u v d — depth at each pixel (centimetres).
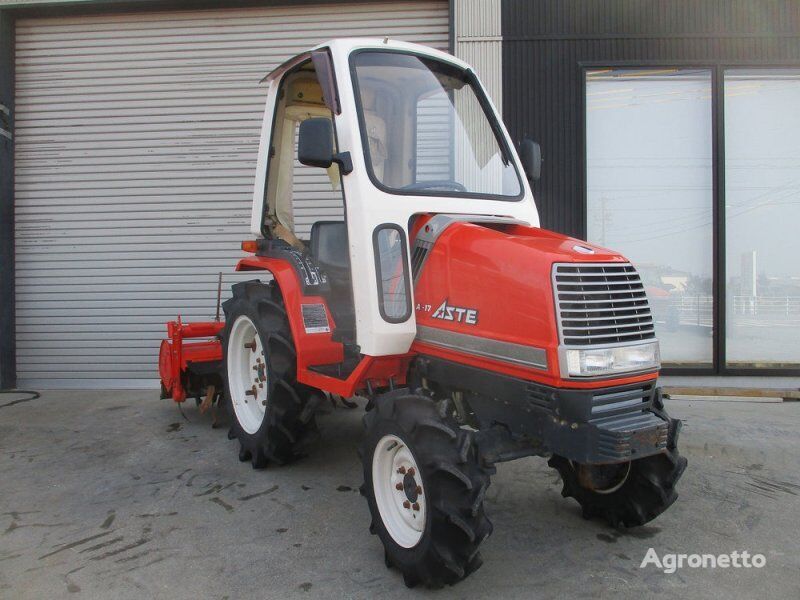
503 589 252
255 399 411
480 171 332
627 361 240
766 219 622
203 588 252
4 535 302
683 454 425
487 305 255
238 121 646
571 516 324
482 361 258
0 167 638
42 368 661
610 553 284
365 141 296
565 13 603
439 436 239
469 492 230
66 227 659
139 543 292
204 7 643
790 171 618
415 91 327
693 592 251
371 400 304
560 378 226
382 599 244
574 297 234
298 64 357
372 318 280
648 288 632
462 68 348
